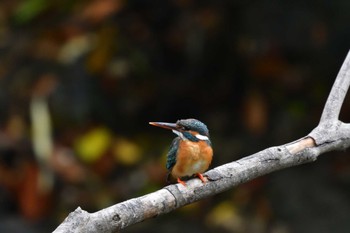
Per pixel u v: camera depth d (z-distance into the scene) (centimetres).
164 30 1380
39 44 1384
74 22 1387
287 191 1238
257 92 1362
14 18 1427
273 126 1330
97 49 1349
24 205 1238
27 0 1404
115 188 1272
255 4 1335
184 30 1370
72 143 1305
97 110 1333
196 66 1377
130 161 1306
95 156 1288
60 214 1236
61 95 1320
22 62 1377
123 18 1379
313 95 1355
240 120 1360
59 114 1317
